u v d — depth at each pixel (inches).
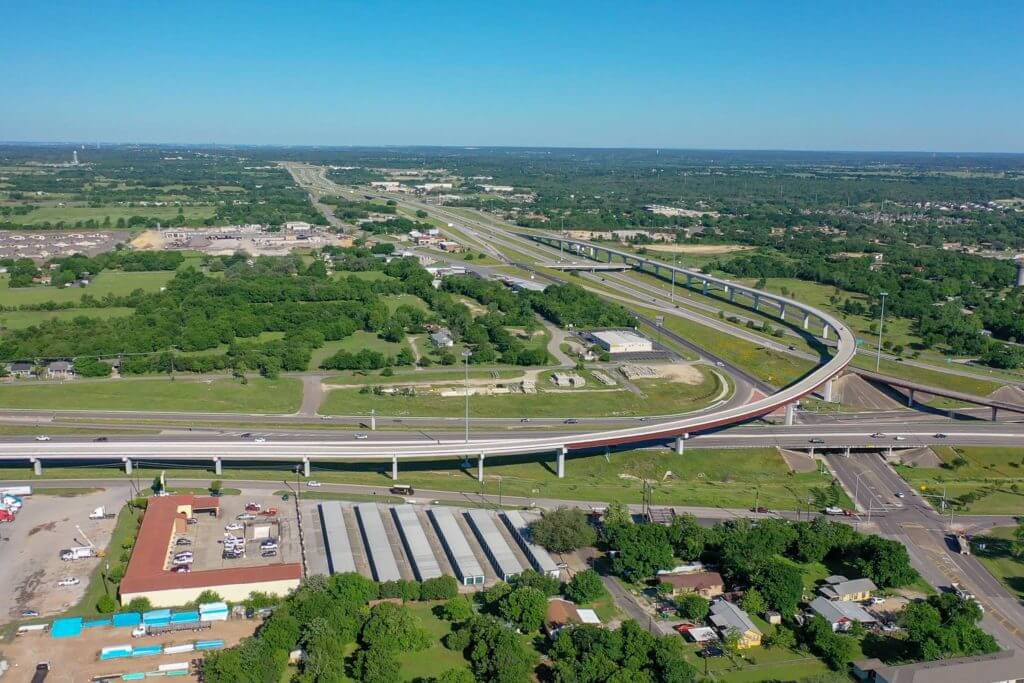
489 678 6127.0
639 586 7721.5
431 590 7303.2
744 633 6830.7
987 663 6323.8
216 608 6943.9
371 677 6033.5
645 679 6028.5
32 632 6658.5
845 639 6673.2
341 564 7746.1
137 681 6117.1
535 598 6929.1
